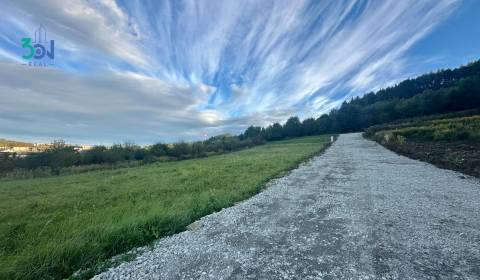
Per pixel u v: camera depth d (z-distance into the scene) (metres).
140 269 3.89
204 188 10.48
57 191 12.93
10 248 5.02
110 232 4.98
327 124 87.50
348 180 10.58
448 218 5.54
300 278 3.43
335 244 4.45
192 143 46.91
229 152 45.75
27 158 31.66
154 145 43.53
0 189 15.44
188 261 4.08
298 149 32.75
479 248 4.10
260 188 9.85
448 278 3.30
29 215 8.02
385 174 11.48
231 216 6.40
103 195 10.65
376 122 78.38
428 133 26.61
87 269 3.96
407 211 6.12
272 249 4.38
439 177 10.12
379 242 4.44
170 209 6.79
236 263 3.94
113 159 36.72
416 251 4.06
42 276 3.80
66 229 5.70
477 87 58.28
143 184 12.97
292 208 6.90
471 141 18.77
